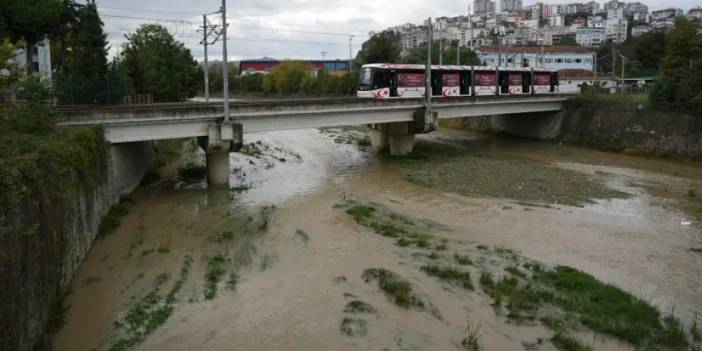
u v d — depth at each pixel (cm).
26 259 1373
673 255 2341
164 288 1933
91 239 2362
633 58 10900
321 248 2333
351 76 9600
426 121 4681
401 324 1667
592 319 1683
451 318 1703
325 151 5266
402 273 2041
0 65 2250
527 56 11656
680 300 1881
